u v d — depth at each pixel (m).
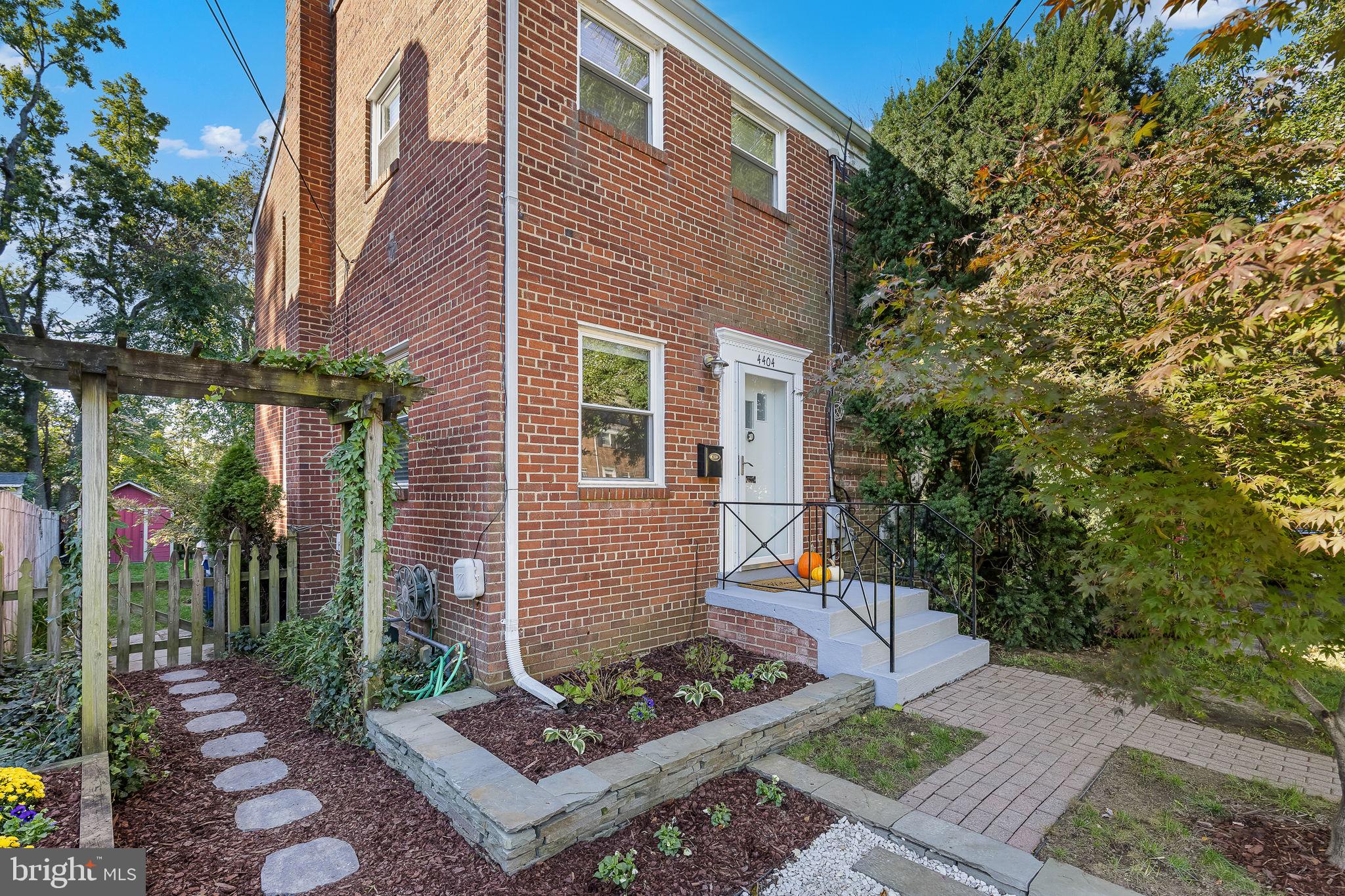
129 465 17.59
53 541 9.52
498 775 3.16
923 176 7.18
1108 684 3.68
